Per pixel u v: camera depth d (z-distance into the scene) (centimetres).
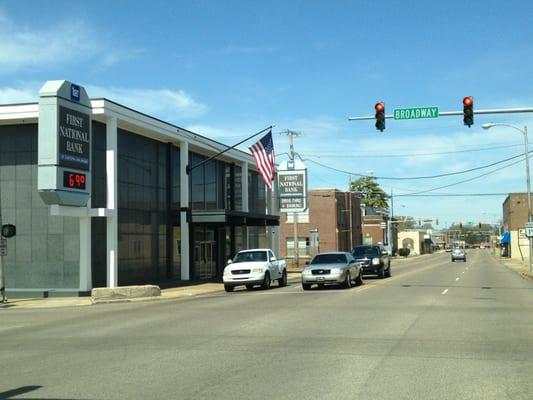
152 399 780
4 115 2778
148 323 1620
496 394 796
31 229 2902
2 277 2509
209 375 923
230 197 4544
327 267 2802
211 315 1772
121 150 3131
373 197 10762
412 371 940
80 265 2748
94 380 903
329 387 837
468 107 2233
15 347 1270
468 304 2014
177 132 3459
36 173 2902
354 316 1669
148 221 3381
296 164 4881
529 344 1194
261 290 2933
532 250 5206
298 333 1359
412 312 1767
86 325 1641
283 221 7519
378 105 2297
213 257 4269
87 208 2705
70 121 2559
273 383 863
